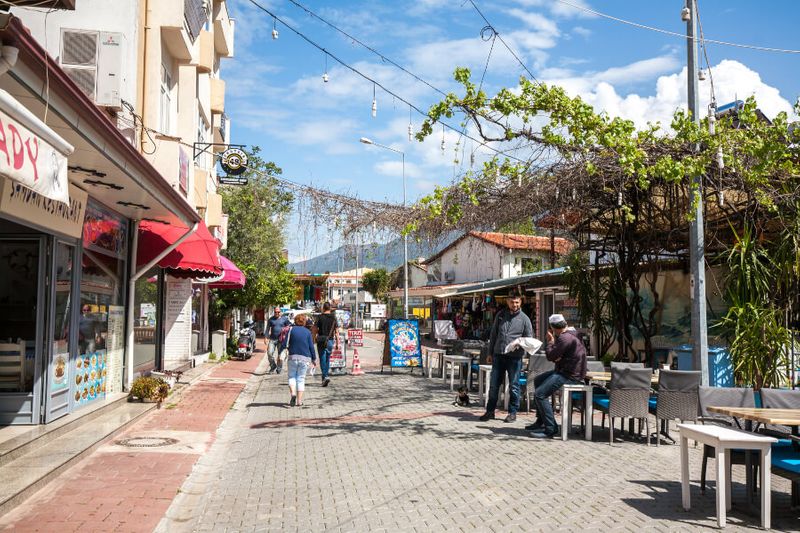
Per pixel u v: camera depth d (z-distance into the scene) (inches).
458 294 1211.9
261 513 241.3
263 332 1791.3
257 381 732.0
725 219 526.3
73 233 370.9
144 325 580.4
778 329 451.8
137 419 424.8
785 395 283.6
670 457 332.5
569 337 383.6
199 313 981.8
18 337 355.3
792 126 427.8
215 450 358.3
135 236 516.1
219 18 948.6
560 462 318.7
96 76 466.0
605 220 600.7
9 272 355.9
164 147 566.3
